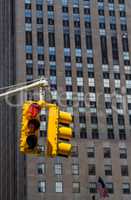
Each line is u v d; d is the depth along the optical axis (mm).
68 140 16266
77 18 150250
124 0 156250
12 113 152000
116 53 148750
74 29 148500
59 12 149500
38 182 125750
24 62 140125
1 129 159250
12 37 157625
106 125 138125
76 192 127312
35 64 140625
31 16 147000
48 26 146750
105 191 122562
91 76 143500
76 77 142125
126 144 135875
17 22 145375
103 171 131500
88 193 127812
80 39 147625
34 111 16625
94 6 153125
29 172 126125
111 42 149875
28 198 123688
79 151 132125
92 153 132875
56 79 140375
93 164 131625
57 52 143875
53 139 16031
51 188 125875
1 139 158875
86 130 136000
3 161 156625
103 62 146500
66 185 127125
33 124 16500
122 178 131625
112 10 154125
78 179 128750
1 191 154000
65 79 141000
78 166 130250
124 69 147000
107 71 145625
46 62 141625
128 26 153125
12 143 151000
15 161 143375
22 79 137500
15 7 148875
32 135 16453
